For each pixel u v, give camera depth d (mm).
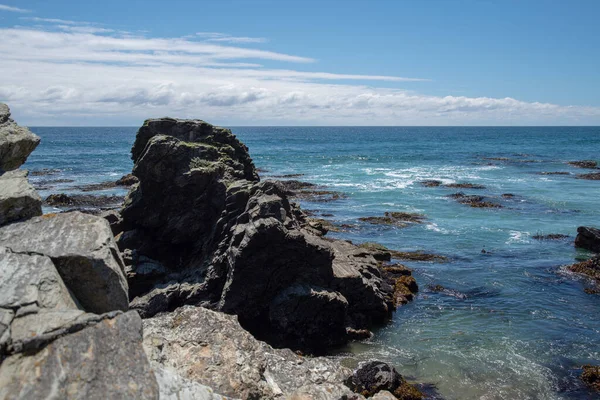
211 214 23766
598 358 17125
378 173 68188
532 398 14680
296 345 18516
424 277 25453
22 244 6871
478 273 26062
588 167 72562
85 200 46281
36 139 10703
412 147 126875
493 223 37375
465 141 159250
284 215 20531
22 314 5625
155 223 23766
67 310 5859
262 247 18781
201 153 24406
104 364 5344
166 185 23469
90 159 88750
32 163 80875
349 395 10305
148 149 23000
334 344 18656
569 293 23266
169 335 9094
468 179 61281
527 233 34406
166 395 5984
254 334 19047
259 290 19016
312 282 19625
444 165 78812
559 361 16922
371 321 20359
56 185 56625
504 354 17422
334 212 41656
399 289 23109
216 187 23500
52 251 6734
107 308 6812
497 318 20562
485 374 16062
